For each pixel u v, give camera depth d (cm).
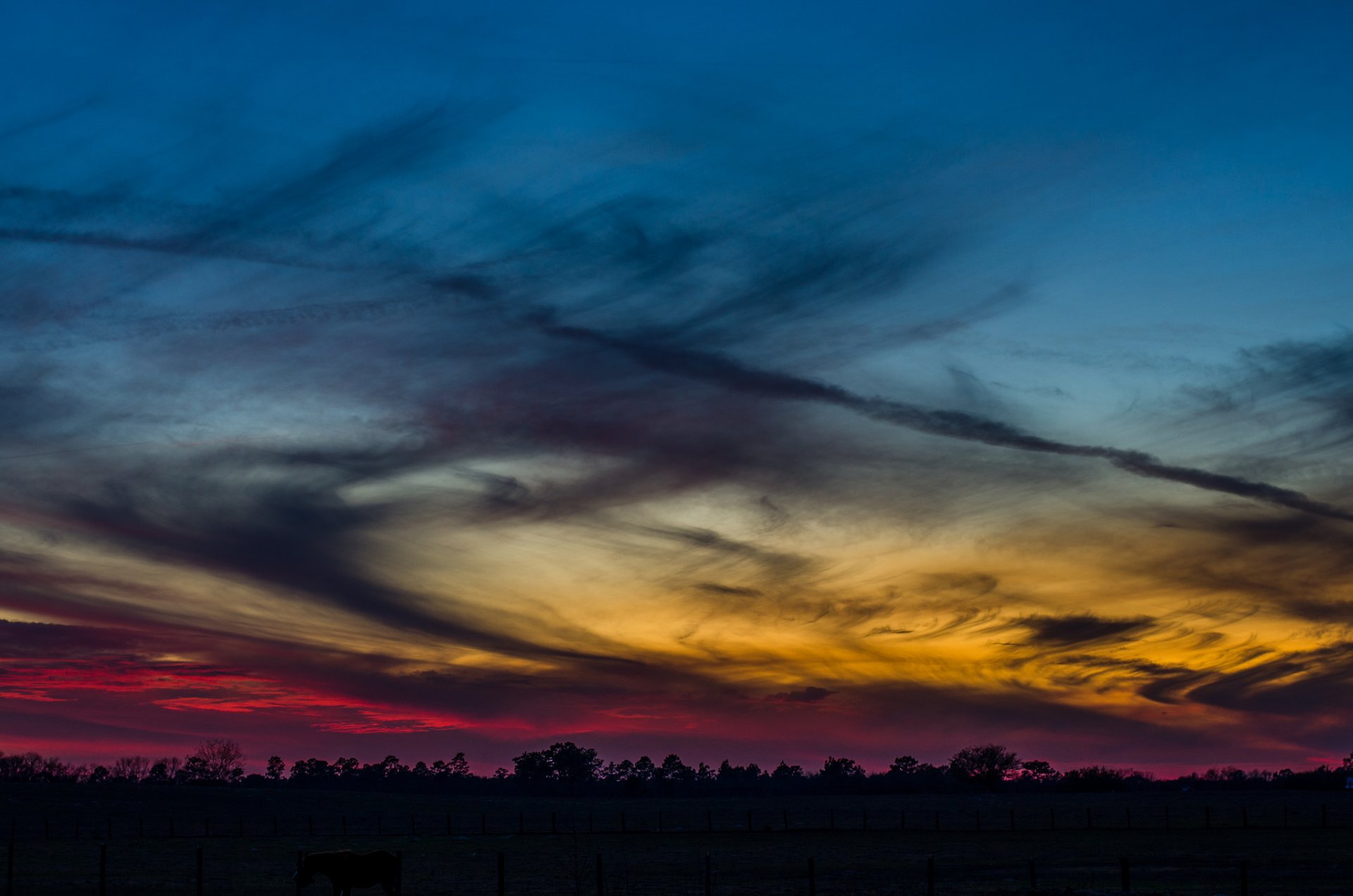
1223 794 18775
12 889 3984
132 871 4959
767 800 19050
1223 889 3941
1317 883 4162
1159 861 5362
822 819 11325
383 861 3209
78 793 12600
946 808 13800
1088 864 5194
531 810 14300
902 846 6744
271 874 4812
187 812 11725
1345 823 8944
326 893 3941
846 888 4097
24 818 10431
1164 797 17575
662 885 4278
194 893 3856
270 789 16375
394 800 15688
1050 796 18675
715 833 8525
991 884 4259
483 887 4159
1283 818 10094
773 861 5556
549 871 5006
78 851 6600
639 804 16875
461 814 12838
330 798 15112
